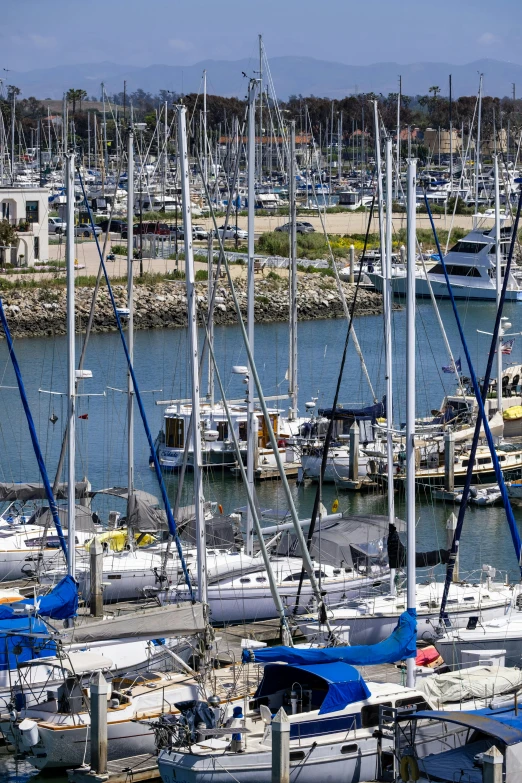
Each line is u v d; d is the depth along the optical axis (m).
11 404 154.12
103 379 170.50
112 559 87.88
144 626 65.12
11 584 86.06
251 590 83.12
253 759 56.28
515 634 73.75
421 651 72.00
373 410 126.25
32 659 65.56
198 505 72.69
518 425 137.62
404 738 58.12
